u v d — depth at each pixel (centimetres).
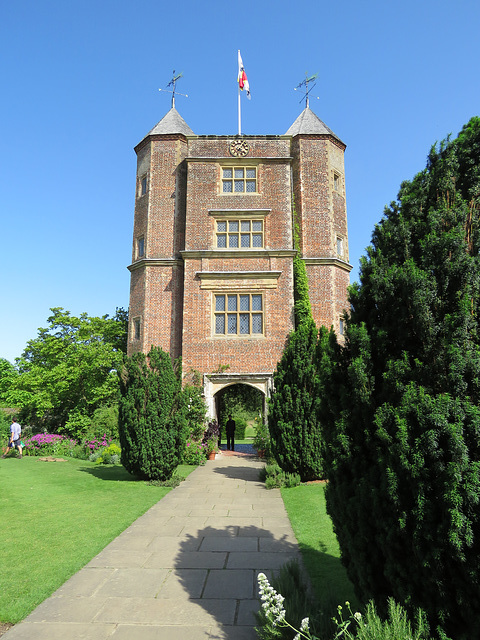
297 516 787
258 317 1817
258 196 1950
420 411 293
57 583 492
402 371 320
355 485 344
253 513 820
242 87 2181
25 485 1084
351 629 333
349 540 340
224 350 1770
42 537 662
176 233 2017
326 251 2009
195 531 703
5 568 535
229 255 1859
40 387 2294
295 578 444
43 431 2342
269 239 1902
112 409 2028
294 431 1123
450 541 262
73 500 916
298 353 1159
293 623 349
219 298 1836
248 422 3969
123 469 1376
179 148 2112
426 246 340
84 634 385
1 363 3638
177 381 1188
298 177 2091
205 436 1703
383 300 360
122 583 497
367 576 323
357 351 363
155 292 1961
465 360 291
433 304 325
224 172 1989
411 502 292
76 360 2272
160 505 884
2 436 1958
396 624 268
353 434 355
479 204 347
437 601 277
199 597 461
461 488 264
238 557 580
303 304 1870
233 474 1309
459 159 366
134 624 403
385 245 387
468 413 279
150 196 2064
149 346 1912
